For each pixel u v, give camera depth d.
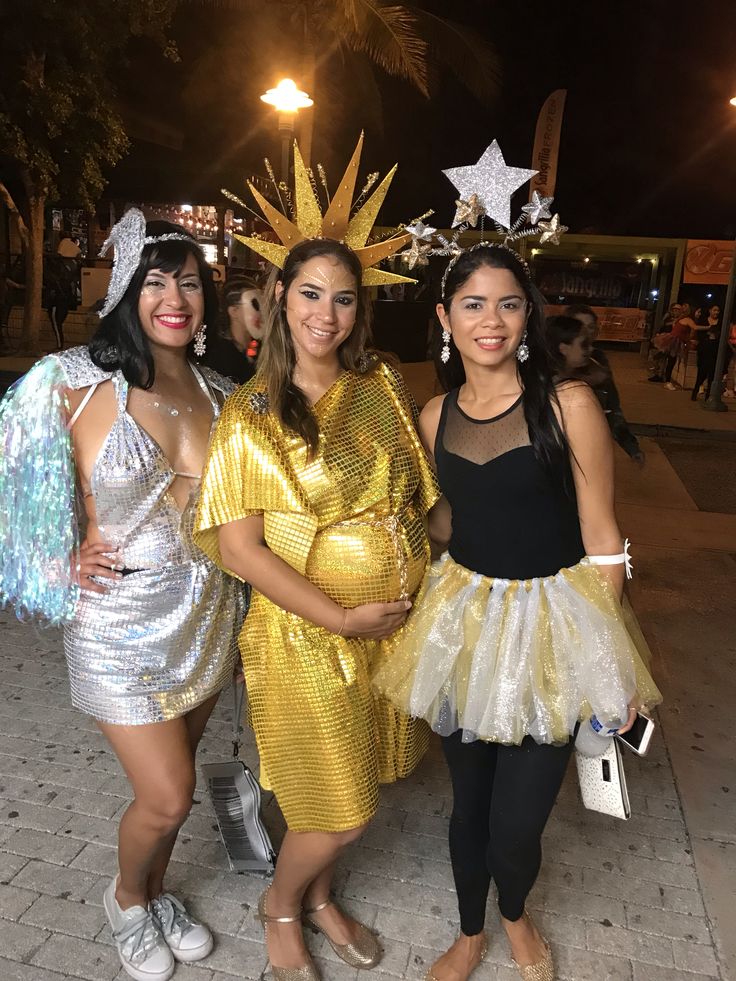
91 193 14.48
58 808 2.79
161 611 2.01
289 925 2.17
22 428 1.96
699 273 22.39
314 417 1.89
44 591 2.01
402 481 2.01
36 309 15.12
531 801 1.97
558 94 20.42
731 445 11.14
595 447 1.87
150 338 2.03
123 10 12.48
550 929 2.38
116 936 2.18
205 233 19.08
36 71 12.57
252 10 12.59
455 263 1.94
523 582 1.97
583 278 24.75
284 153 9.34
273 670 1.98
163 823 2.02
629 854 2.72
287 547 1.86
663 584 5.30
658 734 3.46
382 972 2.22
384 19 11.31
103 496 1.95
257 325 3.01
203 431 2.13
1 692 3.51
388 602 1.95
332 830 1.97
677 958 2.30
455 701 2.02
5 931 2.28
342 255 1.88
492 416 1.96
